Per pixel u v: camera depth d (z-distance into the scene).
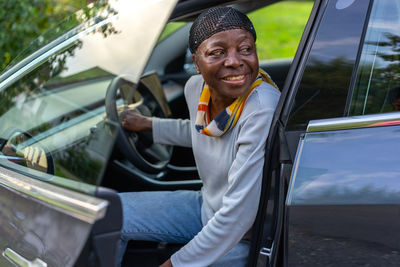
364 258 1.22
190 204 1.74
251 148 1.35
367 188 1.22
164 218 1.71
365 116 1.29
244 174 1.36
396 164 1.21
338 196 1.24
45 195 1.26
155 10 1.48
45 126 1.43
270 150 1.35
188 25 2.96
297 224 1.28
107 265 1.14
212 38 1.34
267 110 1.36
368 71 1.33
